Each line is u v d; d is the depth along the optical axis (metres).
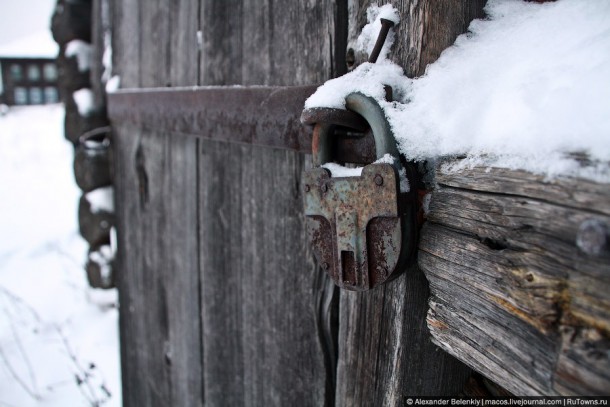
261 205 0.96
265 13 0.88
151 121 1.31
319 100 0.60
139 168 1.57
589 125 0.39
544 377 0.42
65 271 4.55
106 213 2.56
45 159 10.33
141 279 1.68
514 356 0.46
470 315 0.51
